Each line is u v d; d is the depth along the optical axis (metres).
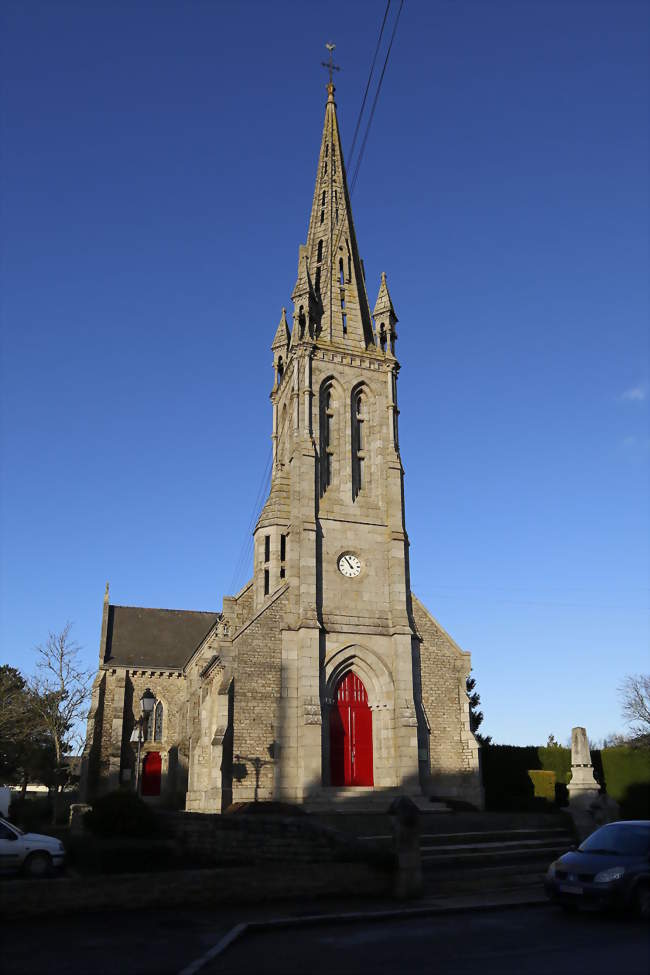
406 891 20.45
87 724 58.00
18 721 54.81
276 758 35.69
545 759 47.41
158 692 60.56
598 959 13.63
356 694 39.28
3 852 22.83
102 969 13.10
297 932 16.69
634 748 48.34
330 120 52.59
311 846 22.27
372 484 43.12
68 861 23.78
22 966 13.34
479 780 38.66
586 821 28.66
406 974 12.70
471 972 12.77
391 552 41.38
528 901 19.97
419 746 38.09
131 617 65.75
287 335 52.34
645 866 18.05
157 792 57.88
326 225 48.91
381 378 45.22
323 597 39.41
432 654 40.50
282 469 49.53
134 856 21.73
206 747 40.09
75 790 62.38
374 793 35.91
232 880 19.81
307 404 42.50
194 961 13.64
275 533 47.06
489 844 27.39
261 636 37.47
